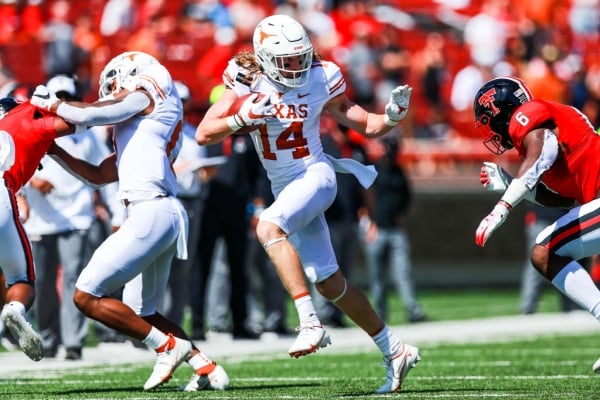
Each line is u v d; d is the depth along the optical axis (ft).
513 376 95.86
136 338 82.74
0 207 80.12
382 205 166.50
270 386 88.94
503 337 141.08
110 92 84.17
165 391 84.69
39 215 115.24
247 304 144.36
